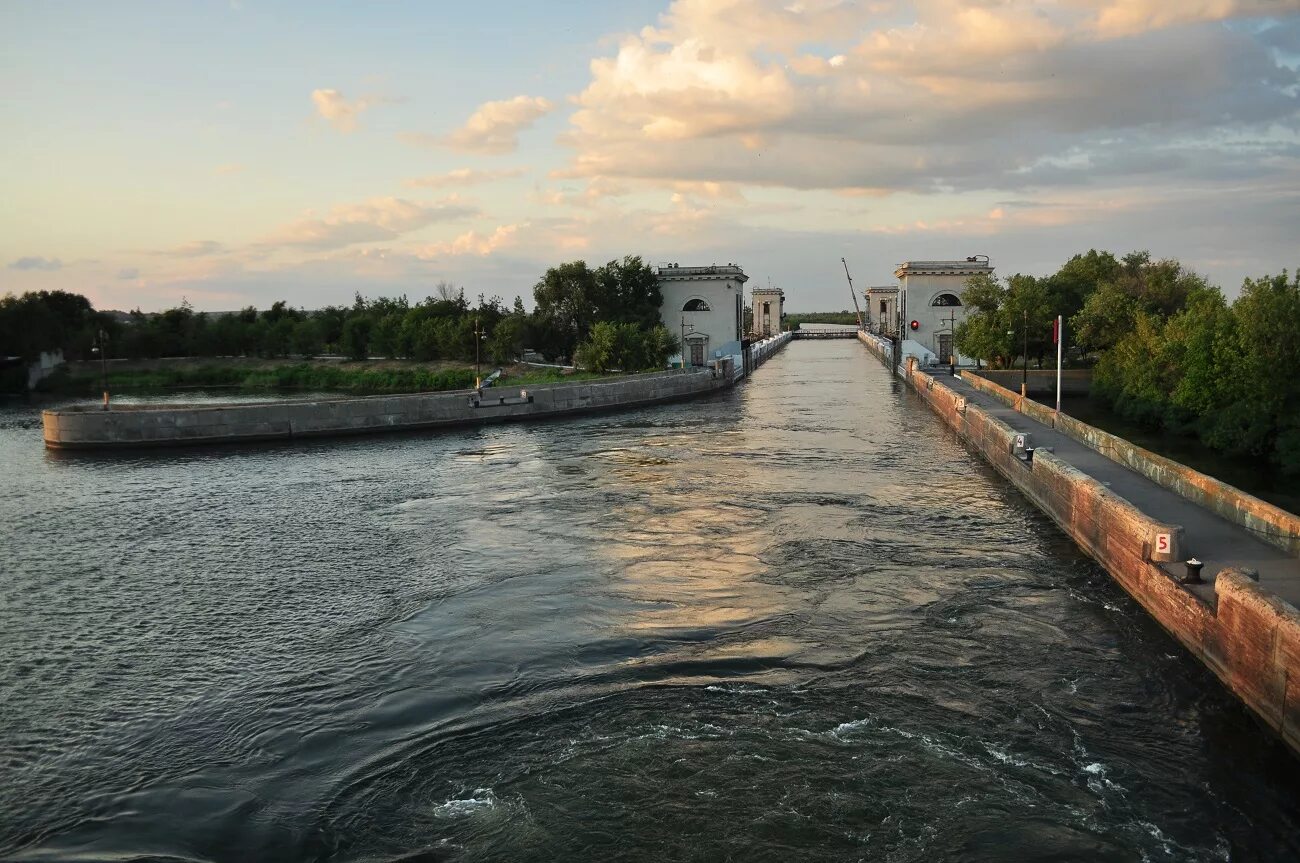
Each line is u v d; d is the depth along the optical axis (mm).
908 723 14195
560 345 92375
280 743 14047
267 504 31859
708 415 57938
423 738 14047
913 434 47344
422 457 42344
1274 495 33062
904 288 90938
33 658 17656
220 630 19000
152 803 12445
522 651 17359
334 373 95188
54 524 29344
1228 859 10859
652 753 13406
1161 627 17953
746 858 10930
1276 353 38031
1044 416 40719
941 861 10805
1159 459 26516
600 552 24172
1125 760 13031
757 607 19547
